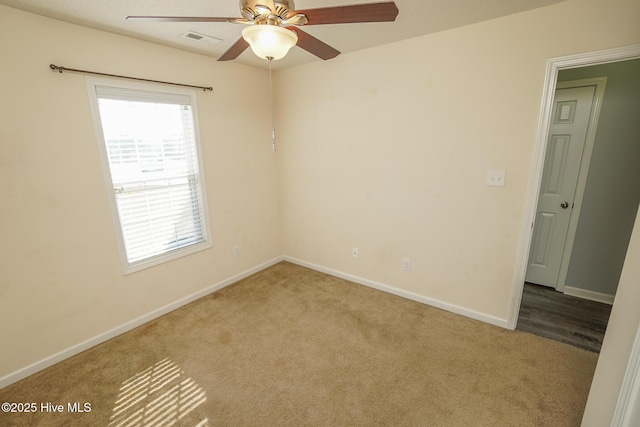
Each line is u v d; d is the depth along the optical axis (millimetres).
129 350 2189
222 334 2365
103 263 2256
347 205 3104
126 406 1708
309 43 1521
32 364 1978
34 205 1902
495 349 2133
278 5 1164
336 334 2340
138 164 2396
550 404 1673
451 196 2438
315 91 3043
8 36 1717
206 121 2785
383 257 2961
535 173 2057
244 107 3109
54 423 1604
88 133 2080
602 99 2510
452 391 1773
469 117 2238
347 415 1628
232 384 1857
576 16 1773
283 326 2459
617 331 1194
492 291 2395
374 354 2105
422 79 2387
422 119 2453
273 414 1642
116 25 1999
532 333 2318
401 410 1653
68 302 2109
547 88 1926
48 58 1866
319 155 3191
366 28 2162
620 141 2498
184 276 2814
